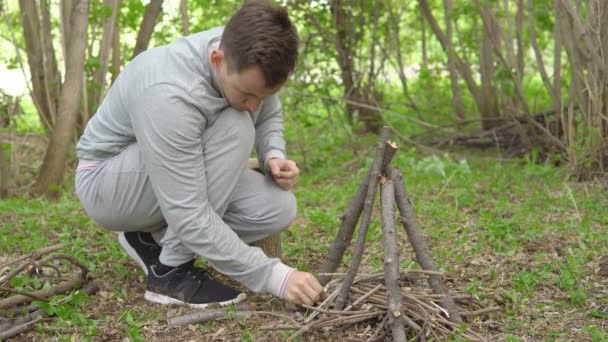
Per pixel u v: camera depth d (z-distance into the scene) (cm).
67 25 595
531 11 630
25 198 555
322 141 780
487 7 668
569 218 448
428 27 977
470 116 896
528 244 392
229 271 279
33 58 645
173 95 263
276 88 259
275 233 316
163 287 308
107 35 622
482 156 706
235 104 274
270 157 311
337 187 597
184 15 589
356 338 268
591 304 305
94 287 323
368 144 768
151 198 297
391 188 276
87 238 407
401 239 409
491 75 762
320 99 793
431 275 282
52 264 358
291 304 298
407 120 854
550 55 1027
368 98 821
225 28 259
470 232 420
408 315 272
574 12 547
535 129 682
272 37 248
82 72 561
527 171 601
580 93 578
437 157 639
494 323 285
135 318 296
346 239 297
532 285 322
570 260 339
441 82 1048
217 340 276
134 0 644
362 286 292
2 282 289
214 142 280
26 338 278
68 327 285
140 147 273
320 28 763
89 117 629
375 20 797
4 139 707
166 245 304
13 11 818
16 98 627
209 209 277
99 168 300
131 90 273
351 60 795
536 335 276
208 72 270
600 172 565
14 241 395
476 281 331
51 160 559
